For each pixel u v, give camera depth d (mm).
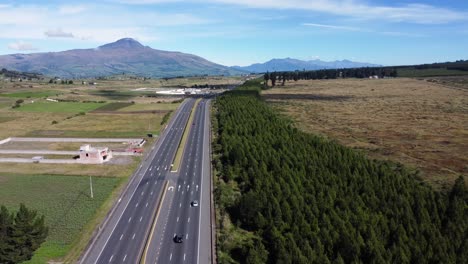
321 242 78750
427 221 85750
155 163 154875
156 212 106500
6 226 77000
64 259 81875
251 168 121375
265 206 96500
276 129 170250
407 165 136750
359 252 74125
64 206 110500
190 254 84562
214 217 103125
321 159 123938
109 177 137375
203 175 138500
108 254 84375
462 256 72500
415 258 72125
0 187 127000
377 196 99688
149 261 81500
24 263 79500
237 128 178875
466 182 117625
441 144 167875
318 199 96438
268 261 79000
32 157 165625
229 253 84312
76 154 170375
